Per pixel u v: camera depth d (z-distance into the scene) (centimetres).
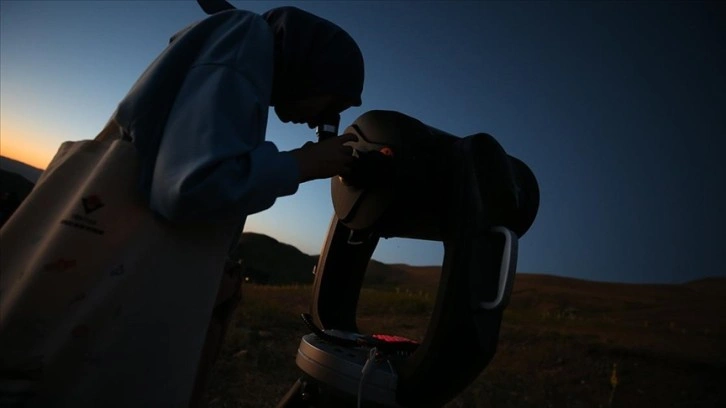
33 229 99
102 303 94
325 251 166
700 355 559
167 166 93
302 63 118
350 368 124
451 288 117
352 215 143
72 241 93
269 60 110
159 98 101
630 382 488
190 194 89
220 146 93
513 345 635
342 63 122
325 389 129
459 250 118
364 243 166
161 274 99
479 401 413
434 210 135
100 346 93
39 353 90
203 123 94
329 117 129
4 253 97
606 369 525
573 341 631
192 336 103
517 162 155
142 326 97
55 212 100
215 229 107
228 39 105
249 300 830
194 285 103
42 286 91
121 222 97
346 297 167
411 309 972
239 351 490
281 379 423
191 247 103
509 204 128
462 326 115
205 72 101
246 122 100
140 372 97
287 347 534
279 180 101
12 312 90
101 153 104
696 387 471
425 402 119
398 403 118
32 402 89
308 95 121
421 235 157
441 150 132
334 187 152
